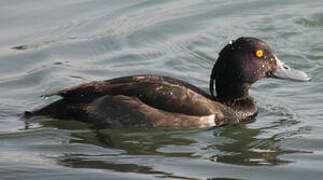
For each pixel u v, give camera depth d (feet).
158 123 39.60
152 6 59.36
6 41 52.65
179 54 52.06
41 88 46.34
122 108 39.55
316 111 42.39
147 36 54.44
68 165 34.60
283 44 54.19
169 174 33.09
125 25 55.83
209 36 54.80
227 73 41.63
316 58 51.83
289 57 52.11
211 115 40.55
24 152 36.60
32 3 58.70
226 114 41.19
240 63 41.45
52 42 53.01
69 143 37.91
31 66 49.75
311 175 32.76
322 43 53.93
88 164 34.71
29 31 54.19
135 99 39.75
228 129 40.34
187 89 40.83
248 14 58.65
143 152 36.52
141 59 51.31
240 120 41.55
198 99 40.60
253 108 42.39
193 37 54.65
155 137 39.01
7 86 46.68
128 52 52.26
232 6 59.88
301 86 46.98
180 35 54.95
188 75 49.03
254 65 41.60
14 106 43.45
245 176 32.83
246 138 38.73
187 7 59.52
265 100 44.91
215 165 34.40
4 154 36.29
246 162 34.86
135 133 39.58
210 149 36.99
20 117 41.01
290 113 42.39
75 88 40.27
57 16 56.54
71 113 39.70
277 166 34.12
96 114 39.60
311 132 38.96
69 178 32.78
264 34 55.62
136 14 57.72
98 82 40.86
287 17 58.08
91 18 56.49
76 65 50.03
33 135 38.93
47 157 35.83
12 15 56.34
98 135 39.14
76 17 56.54
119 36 54.19
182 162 34.91
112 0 60.08
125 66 50.19
